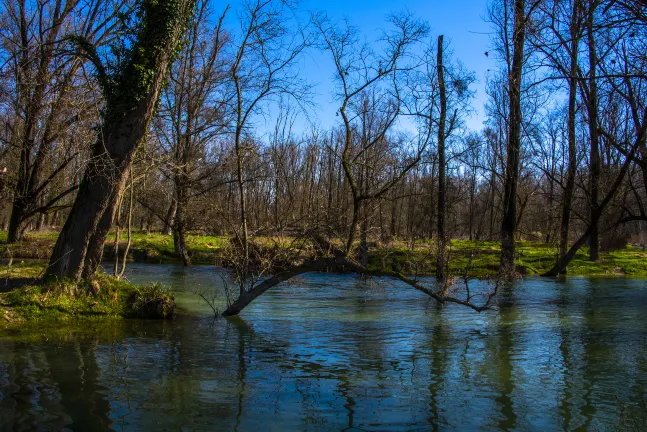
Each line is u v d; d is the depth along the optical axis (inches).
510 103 916.0
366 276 554.9
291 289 695.1
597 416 240.2
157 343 368.2
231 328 430.3
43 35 779.4
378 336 410.6
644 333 430.9
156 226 1827.0
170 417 228.1
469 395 267.7
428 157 591.5
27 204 921.5
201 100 888.9
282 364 321.1
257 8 509.7
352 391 271.1
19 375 278.4
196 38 869.2
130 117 449.7
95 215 451.5
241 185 504.1
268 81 524.1
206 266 957.8
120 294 468.8
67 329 399.5
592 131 841.5
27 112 725.3
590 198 893.2
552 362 335.3
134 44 449.4
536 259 1059.3
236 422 224.8
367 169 552.4
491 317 505.0
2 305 414.9
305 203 800.3
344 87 486.0
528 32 390.9
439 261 782.5
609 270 971.9
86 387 264.1
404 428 223.0
